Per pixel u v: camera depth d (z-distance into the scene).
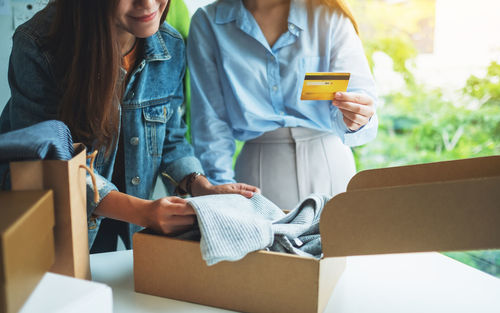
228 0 1.57
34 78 1.16
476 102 4.27
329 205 0.74
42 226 0.64
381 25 4.54
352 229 0.73
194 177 1.38
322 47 1.53
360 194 0.72
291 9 1.48
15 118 1.19
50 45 1.16
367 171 0.90
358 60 1.52
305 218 0.90
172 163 1.44
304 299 0.74
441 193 0.68
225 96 1.59
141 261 0.83
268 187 1.58
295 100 1.53
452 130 4.41
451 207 0.68
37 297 0.59
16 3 1.60
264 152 1.58
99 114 1.15
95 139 1.22
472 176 0.82
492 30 4.12
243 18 1.50
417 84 4.51
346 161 1.62
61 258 0.75
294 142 1.55
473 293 0.83
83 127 1.19
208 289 0.80
